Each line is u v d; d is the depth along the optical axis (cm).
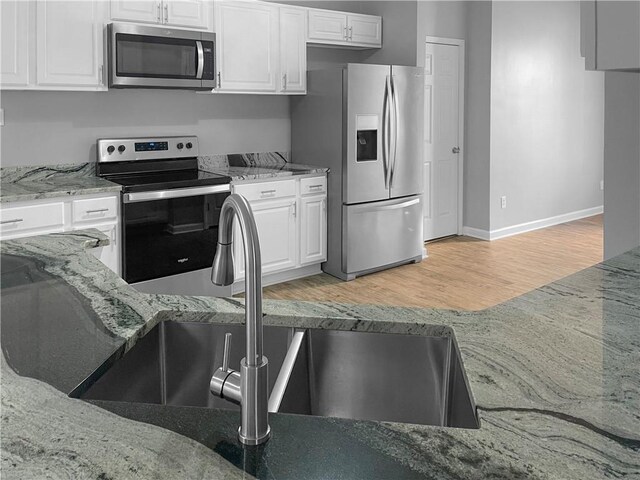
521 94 621
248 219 84
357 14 509
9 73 333
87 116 399
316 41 480
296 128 500
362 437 89
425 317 145
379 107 473
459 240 611
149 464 82
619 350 123
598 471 80
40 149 382
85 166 402
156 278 381
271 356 147
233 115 472
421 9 503
